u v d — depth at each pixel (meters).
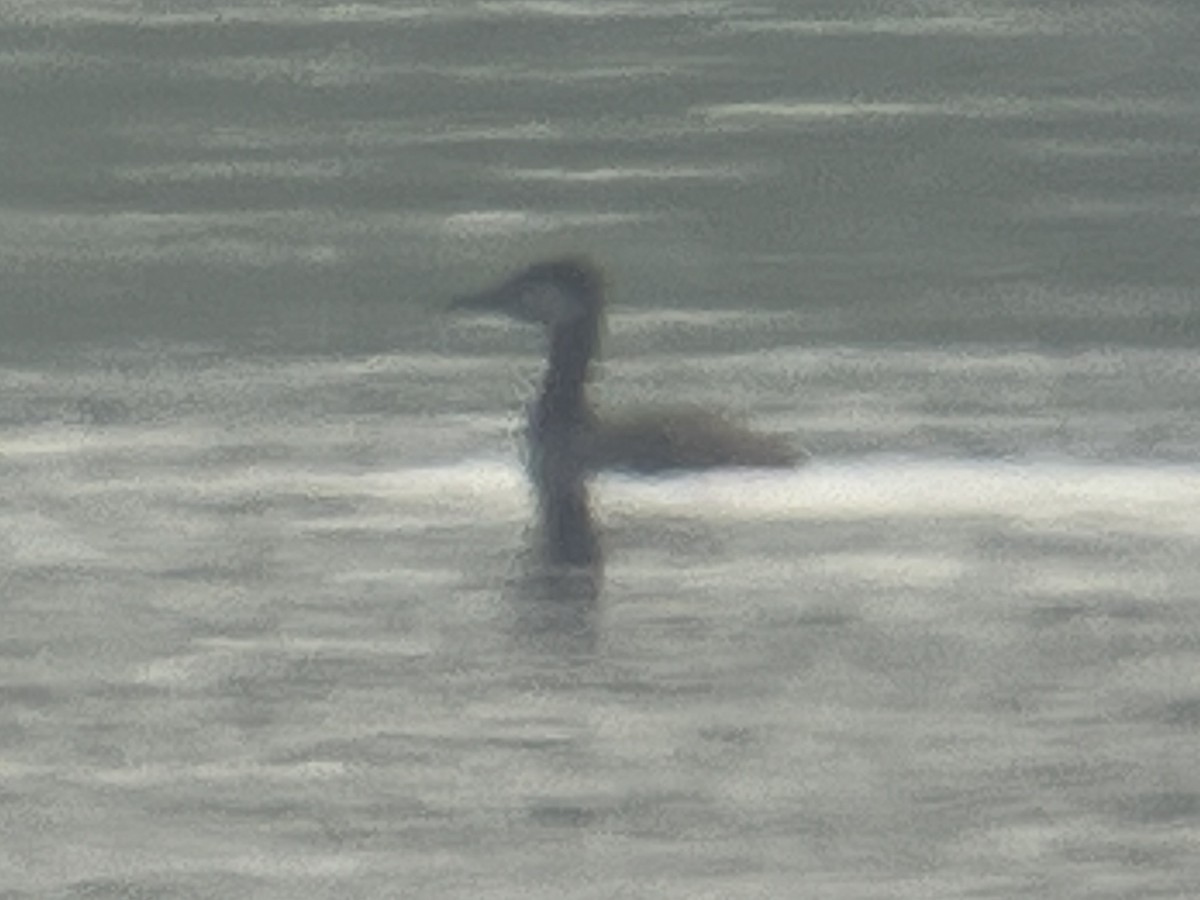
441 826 17.52
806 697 19.33
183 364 27.88
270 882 16.88
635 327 30.83
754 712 19.08
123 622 20.45
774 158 35.56
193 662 19.72
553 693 19.39
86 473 24.00
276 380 27.31
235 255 32.09
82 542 22.17
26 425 25.70
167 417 26.05
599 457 22.86
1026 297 32.06
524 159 35.12
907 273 31.88
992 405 27.41
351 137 35.22
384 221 33.59
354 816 17.59
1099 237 33.31
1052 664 19.91
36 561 21.62
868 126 35.25
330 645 20.08
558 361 23.08
